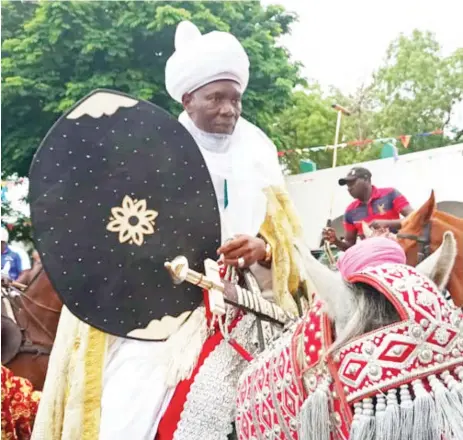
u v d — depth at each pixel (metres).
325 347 1.44
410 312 1.36
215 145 2.61
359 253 1.53
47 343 4.27
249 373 1.73
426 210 4.32
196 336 2.18
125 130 2.21
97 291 2.13
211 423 2.06
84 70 4.01
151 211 2.20
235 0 4.22
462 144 4.95
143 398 2.17
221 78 2.54
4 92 4.05
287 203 2.67
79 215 2.13
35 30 4.04
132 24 3.93
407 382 1.33
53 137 2.14
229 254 2.22
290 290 2.39
